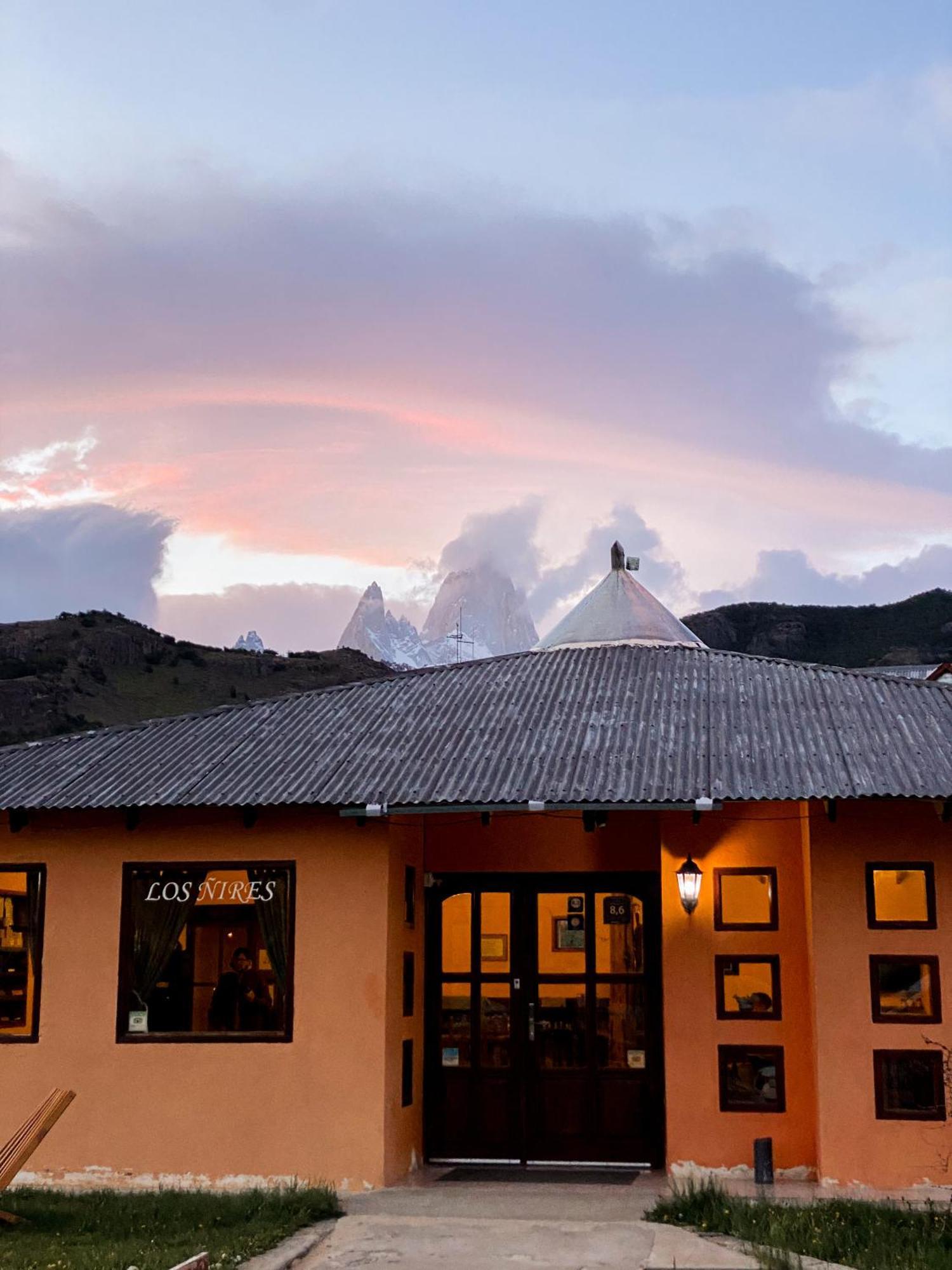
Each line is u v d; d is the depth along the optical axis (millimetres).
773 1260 8422
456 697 13820
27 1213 10070
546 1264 8734
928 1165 10836
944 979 11172
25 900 12234
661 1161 12461
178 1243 9125
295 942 11734
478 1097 12812
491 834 13211
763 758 11422
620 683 13820
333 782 11641
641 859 13016
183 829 12117
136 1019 11867
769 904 12125
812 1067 11680
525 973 13000
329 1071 11477
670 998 12000
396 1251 9141
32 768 12742
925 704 12656
